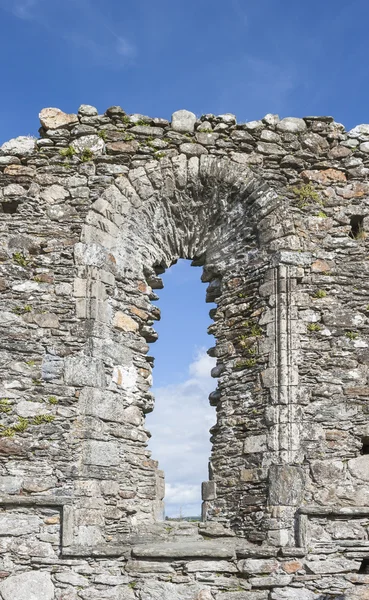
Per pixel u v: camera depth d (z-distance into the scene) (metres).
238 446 11.51
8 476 10.62
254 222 12.30
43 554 10.31
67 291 11.57
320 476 10.96
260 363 11.62
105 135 12.33
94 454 10.90
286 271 11.84
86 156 12.24
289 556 10.37
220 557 10.26
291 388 11.30
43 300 11.49
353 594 10.02
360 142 12.76
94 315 11.49
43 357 11.20
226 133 12.57
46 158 12.22
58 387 11.09
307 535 10.53
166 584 10.12
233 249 12.52
